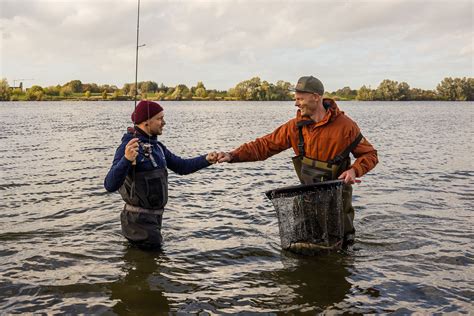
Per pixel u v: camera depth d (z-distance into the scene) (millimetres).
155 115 5422
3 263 5047
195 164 5867
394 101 156875
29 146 17031
